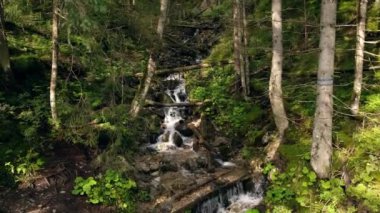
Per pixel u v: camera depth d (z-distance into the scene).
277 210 8.10
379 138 8.62
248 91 12.48
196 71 14.98
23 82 11.15
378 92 10.23
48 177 8.66
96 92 11.57
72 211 7.92
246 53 12.52
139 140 11.09
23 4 14.18
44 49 12.82
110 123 10.33
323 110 8.07
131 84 12.75
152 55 10.45
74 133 9.84
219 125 11.84
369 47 11.92
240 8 12.79
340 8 14.06
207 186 9.22
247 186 9.53
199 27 19.17
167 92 13.80
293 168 8.76
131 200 8.48
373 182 7.87
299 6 15.81
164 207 8.44
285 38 14.51
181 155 10.77
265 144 10.38
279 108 10.01
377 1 12.88
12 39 12.63
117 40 10.88
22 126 9.61
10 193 8.16
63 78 11.85
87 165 9.35
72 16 7.48
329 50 7.70
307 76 12.16
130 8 10.48
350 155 8.57
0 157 8.70
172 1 17.53
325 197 7.90
